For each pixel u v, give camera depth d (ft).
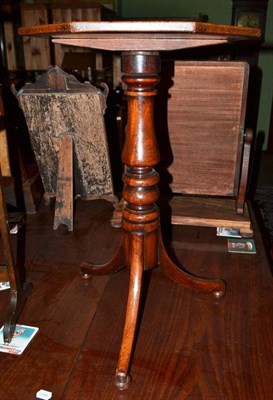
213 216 5.50
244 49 15.31
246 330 3.75
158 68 3.36
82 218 6.21
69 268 4.80
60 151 5.68
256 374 3.26
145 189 3.63
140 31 2.66
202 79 5.05
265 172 13.07
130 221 3.67
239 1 14.97
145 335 3.68
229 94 5.08
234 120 5.22
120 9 15.46
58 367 3.34
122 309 4.06
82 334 3.71
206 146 5.45
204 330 3.75
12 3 10.55
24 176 6.16
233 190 5.66
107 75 10.47
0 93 5.24
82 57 9.89
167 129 5.44
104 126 5.48
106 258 5.01
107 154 5.76
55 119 5.47
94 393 3.09
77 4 10.34
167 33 2.78
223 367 3.33
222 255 5.07
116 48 3.21
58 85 5.17
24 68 11.14
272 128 15.65
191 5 15.61
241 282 4.50
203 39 3.18
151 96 3.41
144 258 3.76
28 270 4.76
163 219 5.48
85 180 6.05
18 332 3.72
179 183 5.79
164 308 4.06
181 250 5.18
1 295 4.27
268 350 3.51
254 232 5.71
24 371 3.29
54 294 4.30
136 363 3.37
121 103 7.30
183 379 3.22
